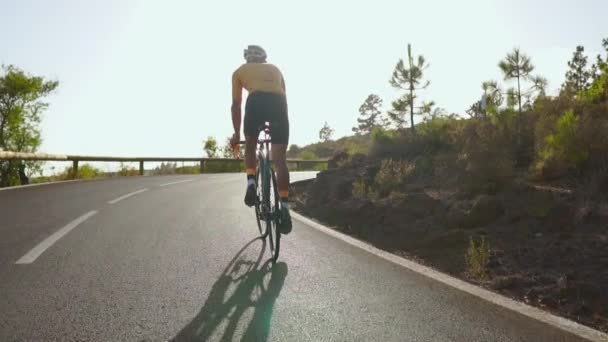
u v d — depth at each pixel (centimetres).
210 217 841
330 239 669
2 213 852
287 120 516
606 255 472
